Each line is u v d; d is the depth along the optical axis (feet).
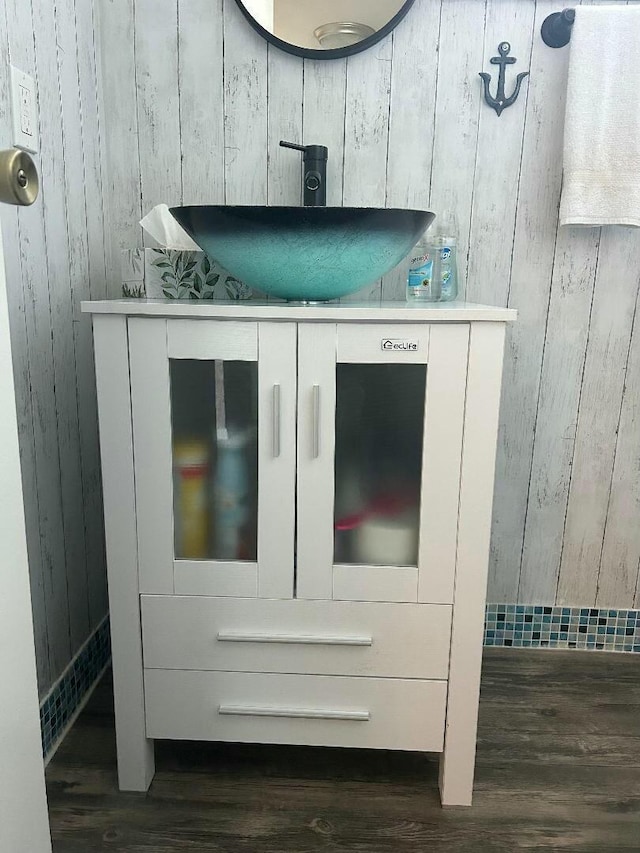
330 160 4.90
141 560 3.72
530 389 5.19
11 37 3.54
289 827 3.74
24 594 2.38
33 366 3.96
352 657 3.79
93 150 4.72
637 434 5.23
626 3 4.64
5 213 3.58
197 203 5.01
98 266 4.86
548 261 4.98
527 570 5.53
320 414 3.51
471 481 3.56
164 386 3.52
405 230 3.58
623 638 5.59
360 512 3.68
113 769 4.14
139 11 4.72
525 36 4.66
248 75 4.79
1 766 2.25
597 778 4.13
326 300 3.90
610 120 4.39
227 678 3.84
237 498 3.69
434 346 3.42
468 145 4.83
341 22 4.64
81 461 4.71
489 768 4.19
